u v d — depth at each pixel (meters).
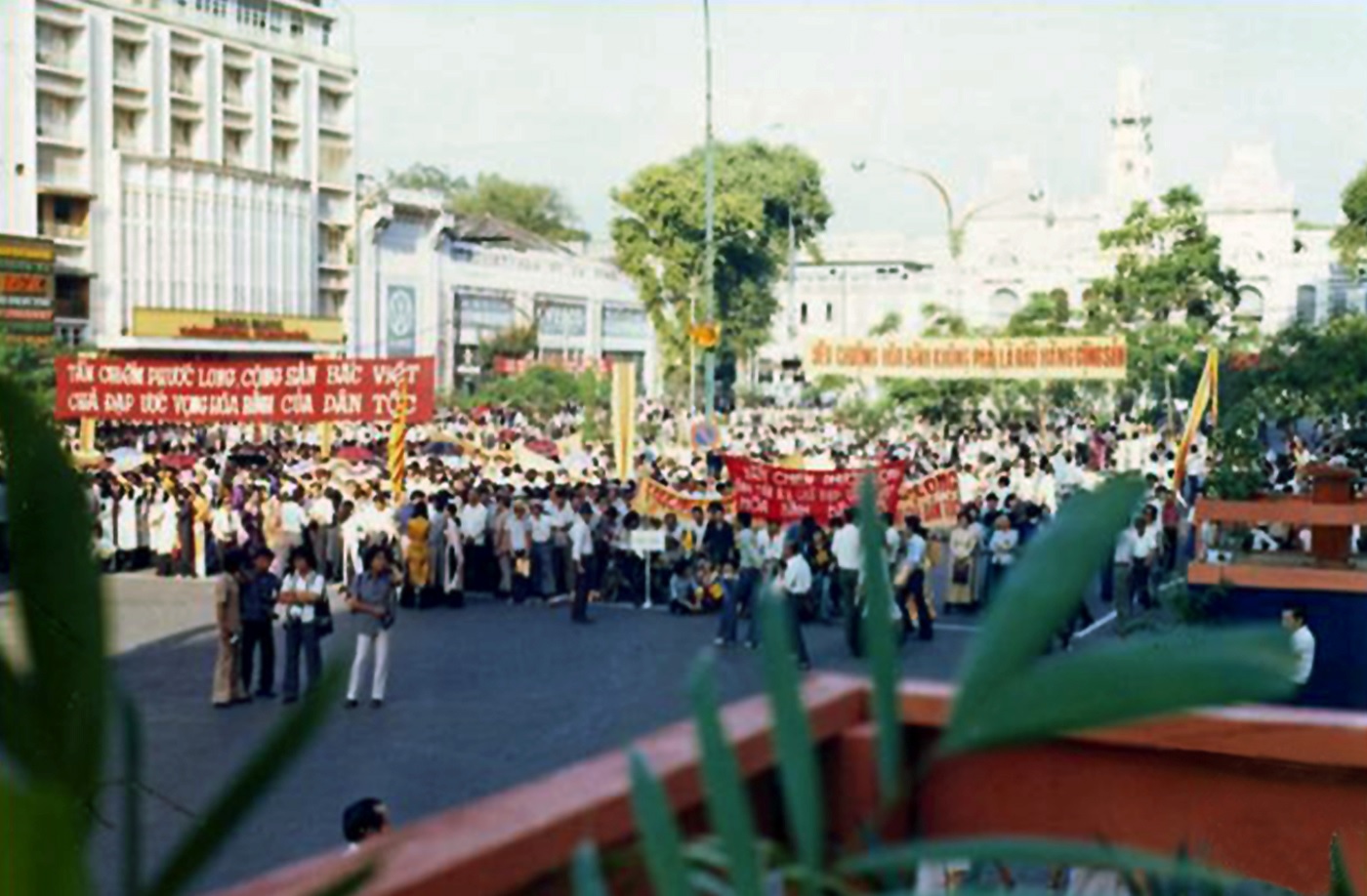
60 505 0.87
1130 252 50.03
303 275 55.84
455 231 69.06
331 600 21.09
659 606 21.11
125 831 0.95
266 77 54.59
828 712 2.51
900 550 17.77
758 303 69.81
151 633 18.03
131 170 48.56
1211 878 1.08
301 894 1.43
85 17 47.25
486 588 21.94
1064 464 29.59
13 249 36.50
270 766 0.94
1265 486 14.55
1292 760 2.69
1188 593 11.07
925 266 100.25
